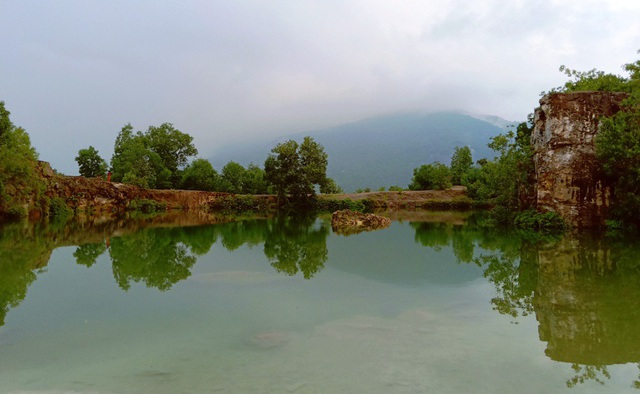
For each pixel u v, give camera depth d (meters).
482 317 10.44
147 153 75.75
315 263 18.50
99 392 6.66
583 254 18.75
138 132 85.12
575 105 27.86
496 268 16.77
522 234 27.25
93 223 40.03
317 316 10.71
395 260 19.11
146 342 8.92
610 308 10.97
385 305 11.70
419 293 13.06
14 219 41.00
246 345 8.67
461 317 10.46
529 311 10.89
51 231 32.41
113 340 9.07
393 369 7.38
